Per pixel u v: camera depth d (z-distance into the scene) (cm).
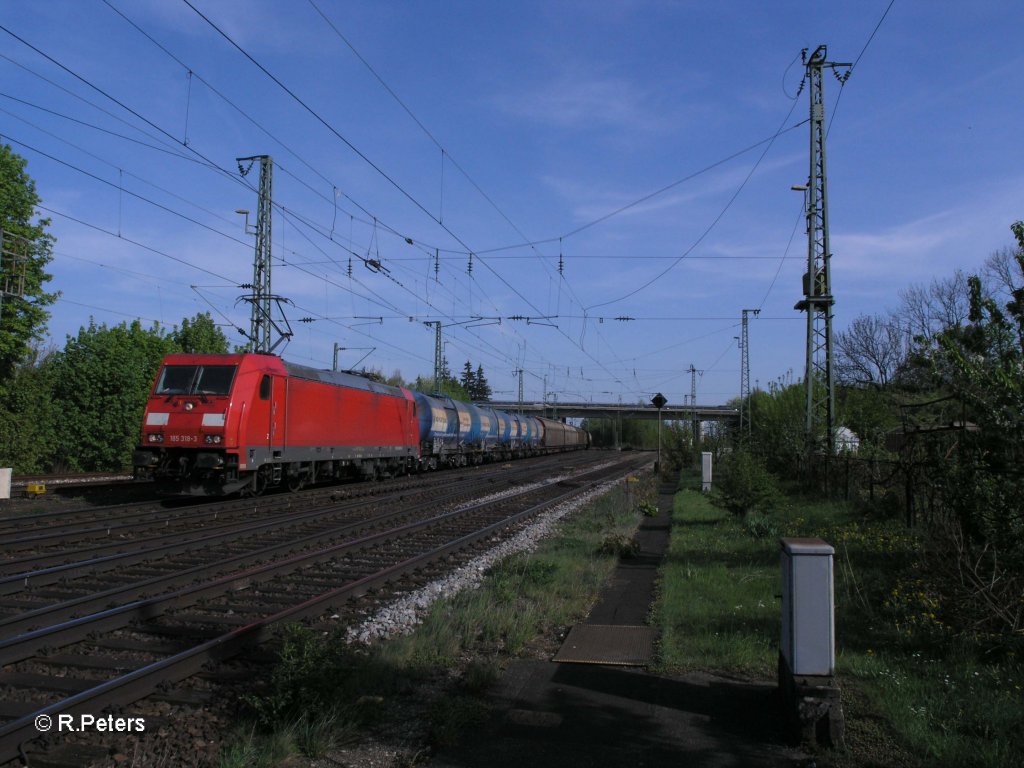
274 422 1983
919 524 1121
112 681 547
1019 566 666
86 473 3066
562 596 920
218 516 1616
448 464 4112
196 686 593
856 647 670
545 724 515
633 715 531
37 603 841
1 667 621
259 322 2839
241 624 777
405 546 1338
